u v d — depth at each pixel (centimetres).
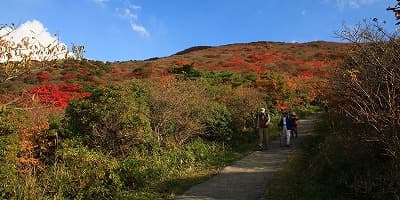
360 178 966
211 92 2258
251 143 1958
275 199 1027
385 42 885
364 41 959
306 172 1215
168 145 1664
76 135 1378
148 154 1511
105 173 1116
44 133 1227
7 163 916
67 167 1073
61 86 3562
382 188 891
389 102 775
